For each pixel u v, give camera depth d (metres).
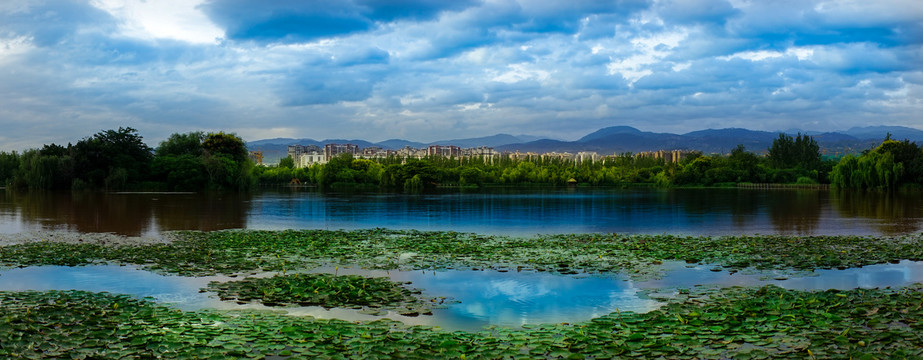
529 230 33.97
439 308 14.64
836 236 29.58
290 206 56.75
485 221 40.38
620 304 15.16
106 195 74.38
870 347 10.77
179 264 20.36
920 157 102.31
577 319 13.73
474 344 11.30
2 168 105.50
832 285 17.33
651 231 33.31
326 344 11.22
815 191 106.00
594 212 49.34
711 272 19.45
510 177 158.25
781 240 27.75
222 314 13.48
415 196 84.44
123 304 14.20
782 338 11.42
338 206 57.56
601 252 24.00
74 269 19.47
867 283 17.59
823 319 12.67
